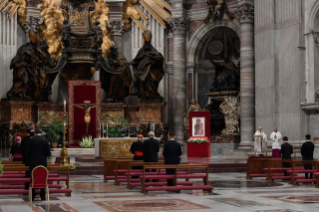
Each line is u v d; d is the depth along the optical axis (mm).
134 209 7477
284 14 18281
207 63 24984
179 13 24281
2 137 21562
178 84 24344
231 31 23859
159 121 23438
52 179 9430
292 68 17781
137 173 11039
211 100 23562
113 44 24953
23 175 10148
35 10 24047
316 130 16922
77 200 8648
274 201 8406
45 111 22844
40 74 22375
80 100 22953
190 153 21062
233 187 10953
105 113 23688
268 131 18766
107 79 24047
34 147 8695
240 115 21812
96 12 24938
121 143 17469
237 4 22328
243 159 18859
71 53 22453
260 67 19344
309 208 7551
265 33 19062
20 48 22297
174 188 9672
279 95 18484
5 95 23047
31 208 7695
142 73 23172
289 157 13242
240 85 21562
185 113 24047
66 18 22875
